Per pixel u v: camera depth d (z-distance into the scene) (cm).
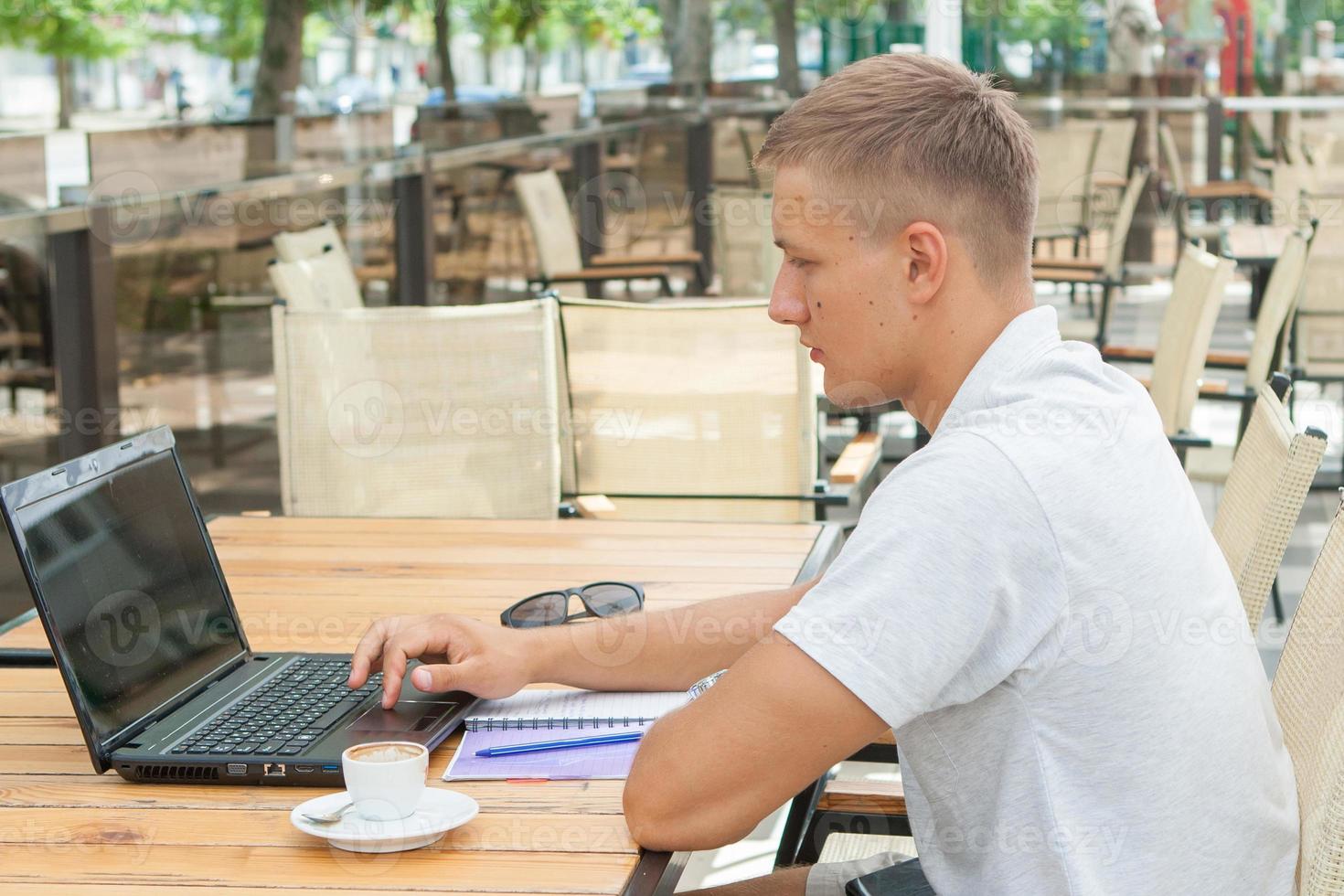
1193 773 99
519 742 121
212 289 382
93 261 332
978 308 104
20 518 111
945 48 513
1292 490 158
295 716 125
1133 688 97
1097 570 96
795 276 109
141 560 128
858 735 96
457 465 268
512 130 508
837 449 424
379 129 460
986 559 94
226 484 389
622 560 191
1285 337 368
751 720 97
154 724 123
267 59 415
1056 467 96
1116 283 445
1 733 127
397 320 267
